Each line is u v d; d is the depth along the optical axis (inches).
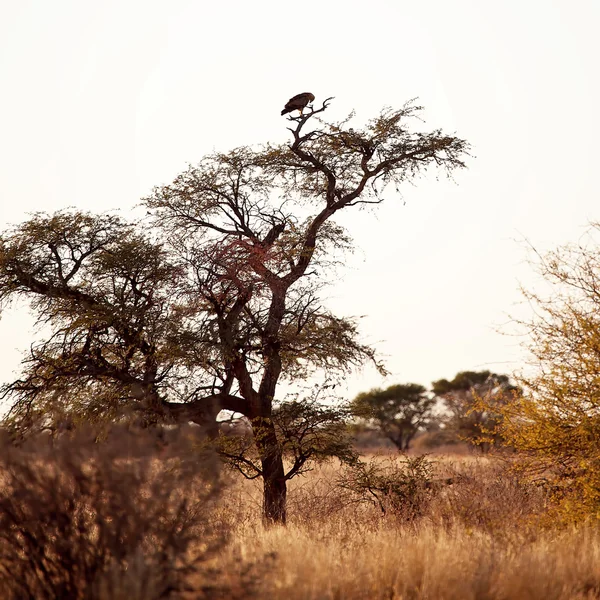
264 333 2647.6
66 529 1070.4
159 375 2628.0
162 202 2930.6
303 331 2652.6
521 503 1892.2
